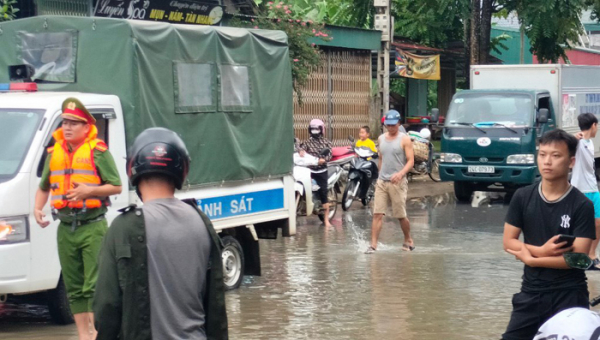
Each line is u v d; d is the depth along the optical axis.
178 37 9.35
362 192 18.06
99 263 3.82
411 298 9.73
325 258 12.41
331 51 24.50
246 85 10.25
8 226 7.66
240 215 10.11
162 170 3.94
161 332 3.79
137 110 8.84
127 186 8.77
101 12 16.42
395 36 30.36
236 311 9.08
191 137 9.45
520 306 5.72
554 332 4.57
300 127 23.52
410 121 30.64
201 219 3.98
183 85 9.39
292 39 18.81
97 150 7.29
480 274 11.16
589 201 5.58
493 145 19.16
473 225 15.91
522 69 21.36
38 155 7.93
